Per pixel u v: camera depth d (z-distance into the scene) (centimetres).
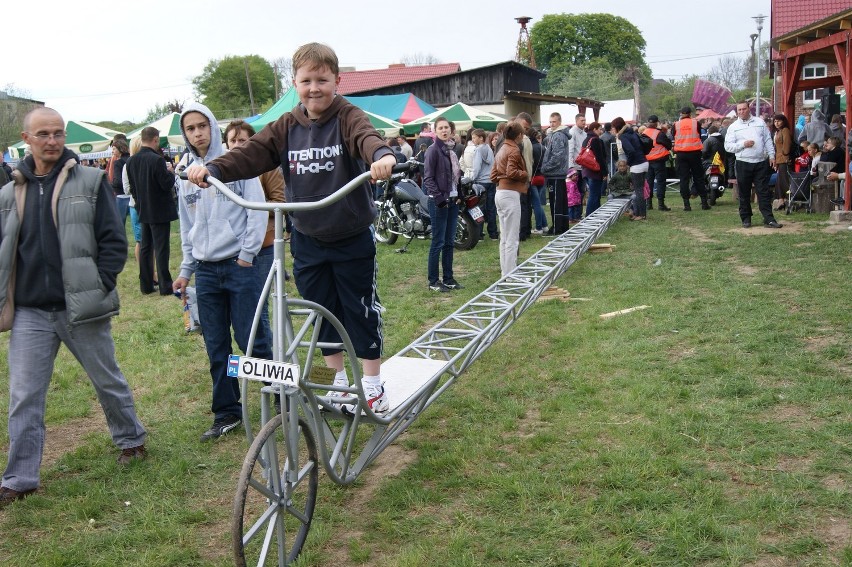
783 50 1411
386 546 331
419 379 443
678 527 322
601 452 402
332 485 391
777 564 297
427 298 820
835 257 864
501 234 810
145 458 436
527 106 3148
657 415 447
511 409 474
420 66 4094
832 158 1288
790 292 719
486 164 1153
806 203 1313
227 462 429
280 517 310
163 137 1816
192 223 466
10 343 394
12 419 389
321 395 366
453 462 405
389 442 395
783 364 516
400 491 375
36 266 385
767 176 1145
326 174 338
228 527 361
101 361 409
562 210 1177
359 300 363
